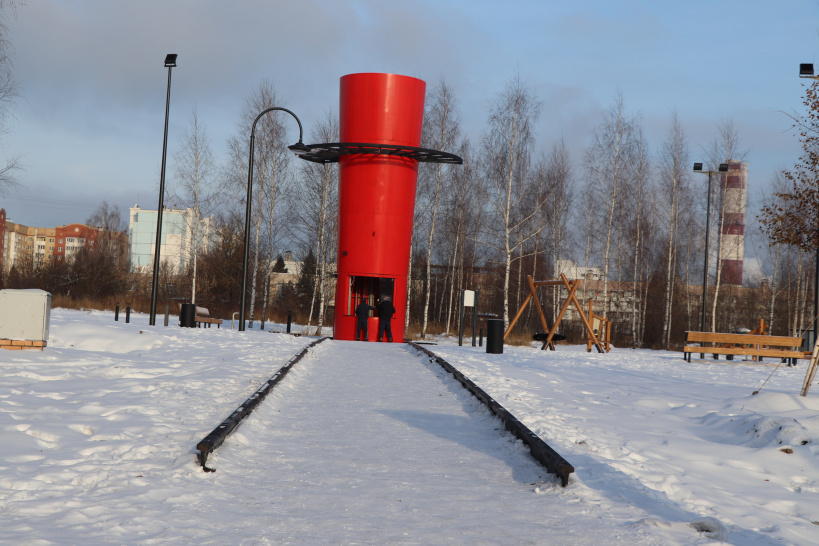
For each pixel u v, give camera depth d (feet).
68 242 418.10
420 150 81.20
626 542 13.89
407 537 13.97
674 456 23.17
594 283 192.34
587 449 22.88
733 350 70.13
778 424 25.88
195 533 13.51
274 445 22.74
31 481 16.02
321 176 126.21
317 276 140.87
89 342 50.01
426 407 30.83
